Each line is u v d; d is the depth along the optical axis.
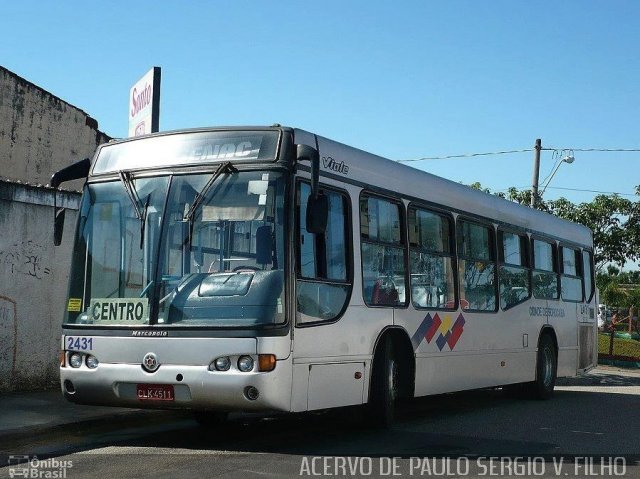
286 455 8.37
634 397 16.08
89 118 17.70
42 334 12.71
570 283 16.64
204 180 8.57
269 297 8.01
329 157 9.27
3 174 16.05
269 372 7.87
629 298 41.97
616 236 32.56
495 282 13.26
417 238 11.06
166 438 9.46
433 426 10.90
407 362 10.59
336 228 9.25
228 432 9.96
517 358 13.94
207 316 8.08
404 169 10.97
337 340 8.95
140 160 8.97
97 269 8.74
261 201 8.30
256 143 8.56
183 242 8.41
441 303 11.53
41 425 9.43
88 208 9.03
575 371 16.58
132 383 8.24
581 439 10.12
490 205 13.36
